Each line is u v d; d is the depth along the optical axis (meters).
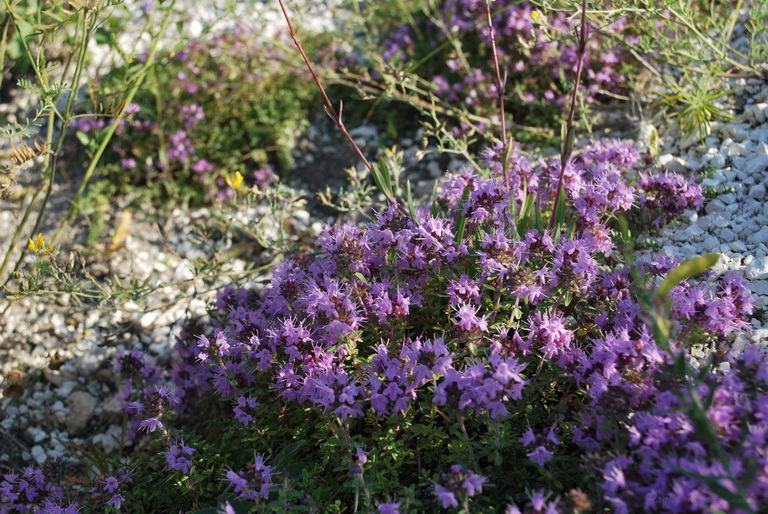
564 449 0.35
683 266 0.29
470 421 0.37
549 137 0.55
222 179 0.59
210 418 0.45
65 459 0.46
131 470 0.41
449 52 0.63
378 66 0.57
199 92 0.61
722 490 0.27
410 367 0.35
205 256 0.55
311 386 0.37
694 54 0.50
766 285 0.41
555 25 0.56
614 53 0.55
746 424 0.29
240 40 0.63
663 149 0.51
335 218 0.56
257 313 0.41
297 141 0.62
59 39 0.60
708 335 0.37
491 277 0.37
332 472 0.37
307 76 0.63
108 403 0.48
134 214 0.58
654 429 0.31
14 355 0.51
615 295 0.38
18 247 0.55
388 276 0.40
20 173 0.59
